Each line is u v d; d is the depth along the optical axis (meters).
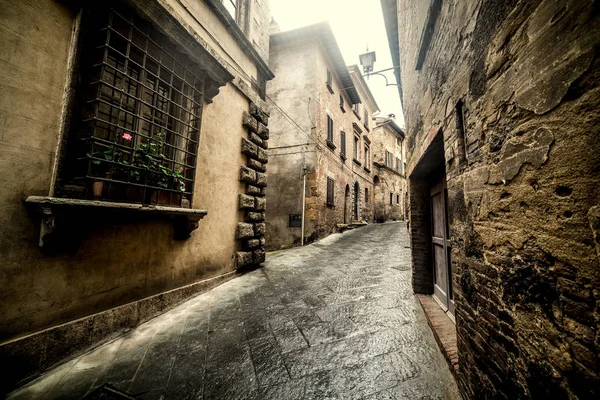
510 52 1.14
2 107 1.93
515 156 1.12
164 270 3.27
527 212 1.05
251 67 5.46
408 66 3.84
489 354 1.36
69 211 2.12
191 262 3.71
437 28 2.23
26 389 1.83
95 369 2.05
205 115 3.99
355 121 14.94
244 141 4.96
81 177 2.20
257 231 5.32
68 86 2.29
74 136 2.32
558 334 0.88
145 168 2.68
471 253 1.61
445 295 2.95
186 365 2.09
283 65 10.45
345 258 6.19
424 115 2.79
